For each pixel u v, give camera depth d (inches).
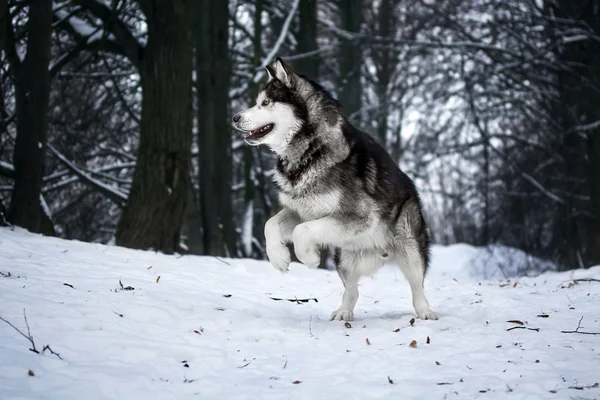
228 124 660.7
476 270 737.0
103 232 810.2
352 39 762.8
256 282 319.0
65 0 539.2
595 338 196.5
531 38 697.0
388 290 336.2
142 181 460.1
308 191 217.8
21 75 428.1
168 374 152.3
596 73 637.9
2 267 249.1
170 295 239.9
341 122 222.2
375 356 173.0
